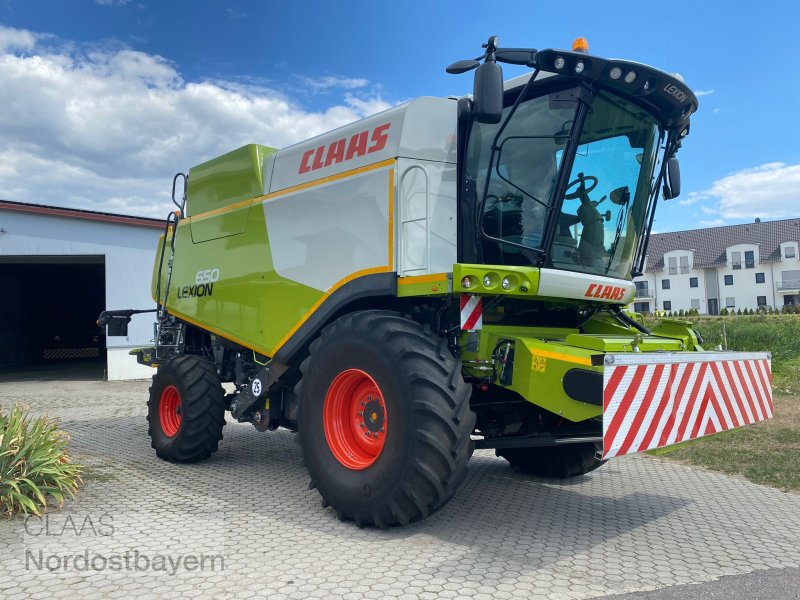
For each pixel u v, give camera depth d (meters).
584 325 5.40
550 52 3.98
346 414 4.53
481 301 4.28
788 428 7.83
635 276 5.40
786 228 74.12
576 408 3.80
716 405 4.33
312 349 4.72
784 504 4.99
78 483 5.33
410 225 4.45
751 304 72.81
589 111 4.28
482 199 4.44
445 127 4.68
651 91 4.38
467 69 4.04
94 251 16.61
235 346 6.29
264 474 5.95
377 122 4.71
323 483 4.42
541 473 5.83
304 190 5.29
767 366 4.97
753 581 3.38
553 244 4.49
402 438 3.91
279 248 5.53
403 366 3.96
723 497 5.20
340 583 3.30
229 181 6.33
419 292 4.26
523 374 4.11
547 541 4.02
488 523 4.40
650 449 3.79
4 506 4.53
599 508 4.84
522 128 4.46
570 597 3.15
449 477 3.88
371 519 4.14
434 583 3.31
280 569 3.49
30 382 16.91
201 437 6.28
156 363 7.67
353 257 4.76
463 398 3.96
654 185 5.16
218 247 6.42
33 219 16.00
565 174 4.29
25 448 4.70
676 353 4.11
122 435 8.21
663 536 4.16
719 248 75.75
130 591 3.19
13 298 23.86
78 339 26.47
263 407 5.81
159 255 7.78
